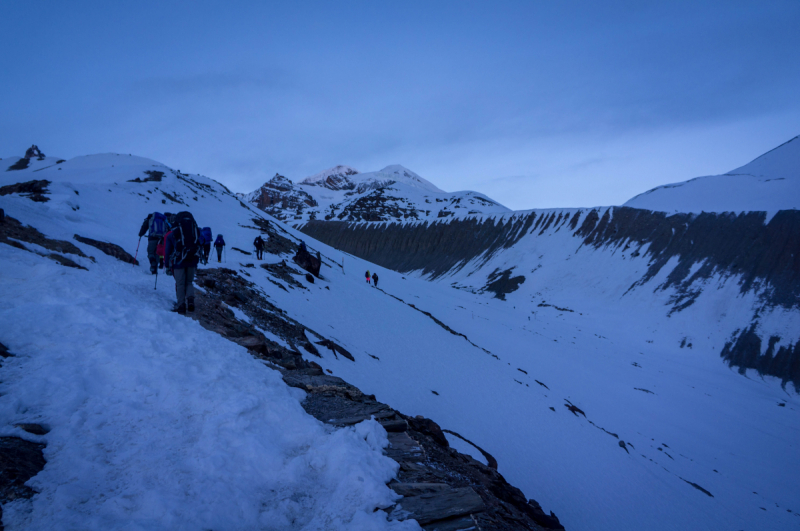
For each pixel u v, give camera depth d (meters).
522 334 50.59
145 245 18.48
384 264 133.00
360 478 3.27
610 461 21.14
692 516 18.67
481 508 3.31
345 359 17.62
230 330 8.63
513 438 19.14
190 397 4.10
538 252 101.00
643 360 51.47
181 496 2.78
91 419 3.44
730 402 40.00
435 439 7.23
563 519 14.05
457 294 76.38
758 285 64.69
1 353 4.08
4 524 2.23
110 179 44.72
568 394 33.31
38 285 6.28
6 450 2.80
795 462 29.45
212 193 60.78
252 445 3.49
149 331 5.52
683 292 70.06
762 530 19.77
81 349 4.54
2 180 44.16
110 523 2.43
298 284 28.31
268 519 2.81
